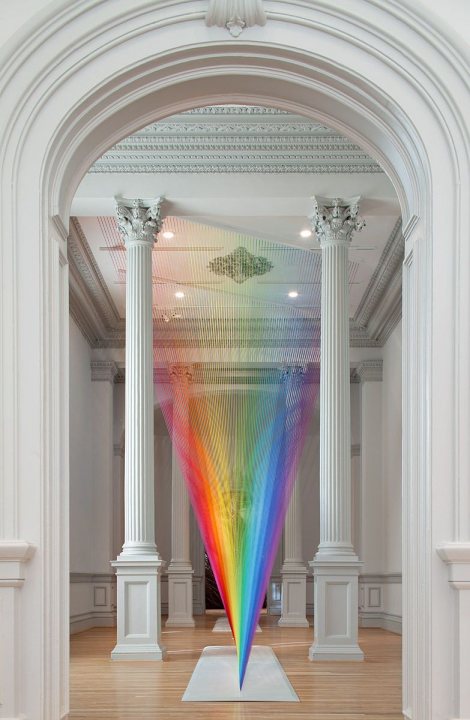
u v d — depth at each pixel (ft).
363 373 56.13
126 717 21.45
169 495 68.85
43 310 15.24
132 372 34.37
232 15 15.46
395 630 49.21
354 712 22.06
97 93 15.67
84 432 52.60
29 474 14.85
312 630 48.70
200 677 28.14
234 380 32.83
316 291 45.06
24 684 14.46
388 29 15.65
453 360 15.10
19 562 14.38
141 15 15.67
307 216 34.81
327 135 32.65
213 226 37.42
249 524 31.58
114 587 56.13
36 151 15.40
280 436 32.37
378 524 54.85
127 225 33.58
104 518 54.75
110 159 33.04
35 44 15.40
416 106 15.66
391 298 47.65
